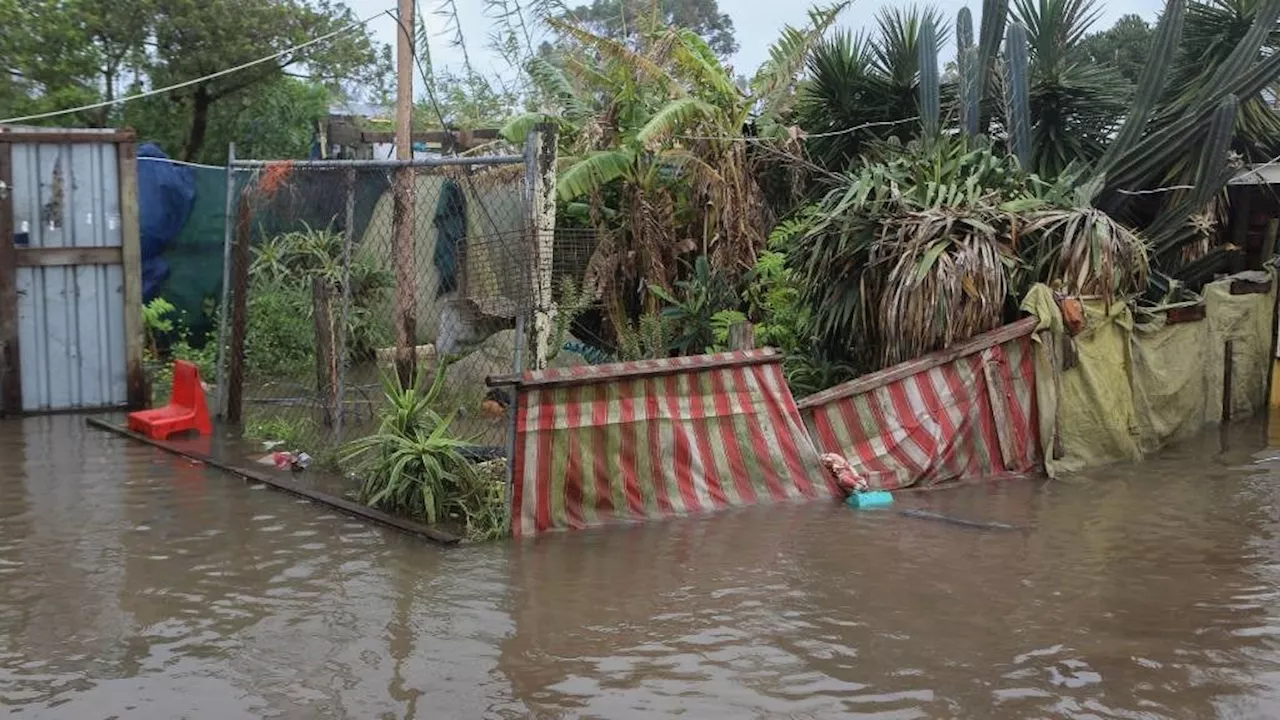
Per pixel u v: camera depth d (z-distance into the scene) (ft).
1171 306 31.48
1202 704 13.78
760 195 40.32
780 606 17.29
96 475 25.73
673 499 22.68
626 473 22.20
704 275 35.40
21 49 51.72
